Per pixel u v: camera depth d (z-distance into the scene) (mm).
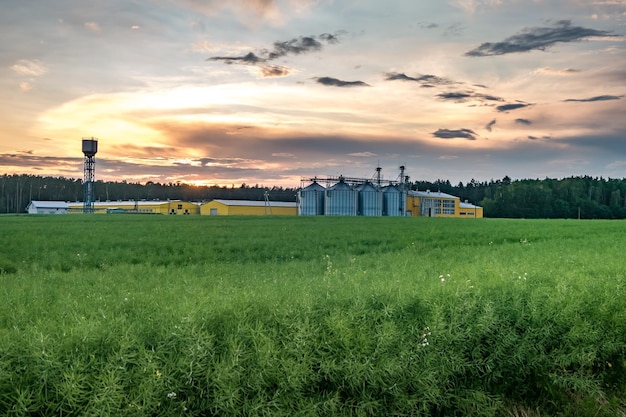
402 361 7016
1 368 5492
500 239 31188
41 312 8047
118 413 5496
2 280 13016
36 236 29859
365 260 18281
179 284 11516
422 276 11750
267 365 6359
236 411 5941
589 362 8297
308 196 103875
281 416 6113
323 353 6855
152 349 6117
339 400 6660
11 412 5277
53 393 5531
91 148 105188
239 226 43250
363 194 105625
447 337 7664
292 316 7398
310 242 27984
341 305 8102
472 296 9102
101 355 6047
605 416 7473
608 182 169875
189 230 37062
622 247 22094
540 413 7609
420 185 184000
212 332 6875
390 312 8000
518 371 8047
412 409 6902
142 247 25047
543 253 19250
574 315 9039
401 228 41562
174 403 5871
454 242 29188
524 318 8781
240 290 9375
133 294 9500
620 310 9461
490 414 7203
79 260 19969
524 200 155500
